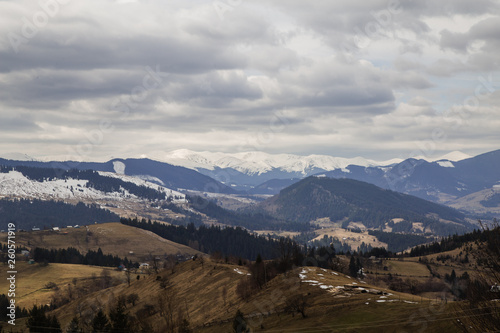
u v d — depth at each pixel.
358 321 107.44
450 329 83.19
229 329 128.88
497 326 47.78
